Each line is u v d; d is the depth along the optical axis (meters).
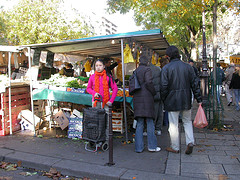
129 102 5.40
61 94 5.87
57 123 6.66
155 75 5.51
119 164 4.14
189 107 4.37
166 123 6.99
